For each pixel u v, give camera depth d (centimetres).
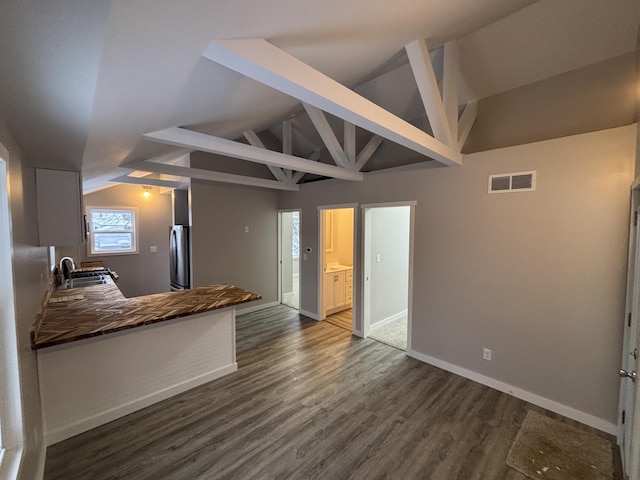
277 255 620
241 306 564
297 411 265
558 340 264
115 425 244
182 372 293
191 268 507
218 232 531
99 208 632
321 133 365
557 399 265
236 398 284
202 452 217
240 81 191
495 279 300
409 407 272
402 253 528
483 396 290
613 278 236
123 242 664
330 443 227
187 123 242
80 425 233
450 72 288
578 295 252
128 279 667
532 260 276
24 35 70
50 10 64
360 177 418
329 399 284
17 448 142
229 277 547
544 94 303
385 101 403
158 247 700
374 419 255
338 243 629
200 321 304
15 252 146
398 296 526
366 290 441
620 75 261
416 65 251
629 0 225
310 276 538
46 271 308
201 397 285
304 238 548
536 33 270
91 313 265
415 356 371
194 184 504
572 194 253
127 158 317
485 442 229
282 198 600
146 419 252
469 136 356
